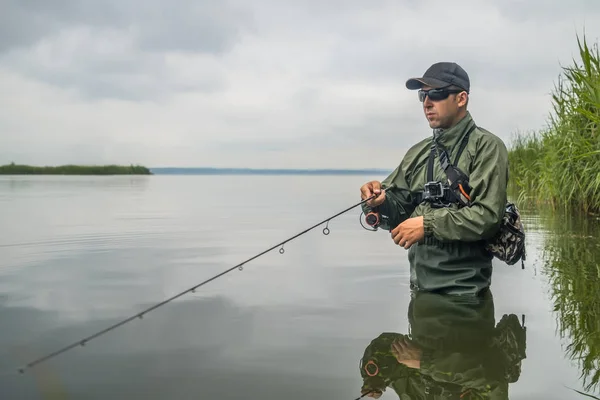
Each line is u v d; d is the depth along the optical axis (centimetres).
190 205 980
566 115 660
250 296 286
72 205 906
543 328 224
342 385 167
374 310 257
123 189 1596
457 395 159
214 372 177
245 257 415
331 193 1504
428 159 319
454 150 305
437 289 294
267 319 240
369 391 162
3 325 231
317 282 323
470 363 185
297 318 242
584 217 650
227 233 560
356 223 684
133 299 279
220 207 935
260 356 191
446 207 296
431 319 239
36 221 652
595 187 641
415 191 329
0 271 353
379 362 185
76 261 392
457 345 204
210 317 244
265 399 155
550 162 729
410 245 294
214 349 200
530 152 898
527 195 890
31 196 1129
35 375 174
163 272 353
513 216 288
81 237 518
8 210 790
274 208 914
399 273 351
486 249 292
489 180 283
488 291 294
